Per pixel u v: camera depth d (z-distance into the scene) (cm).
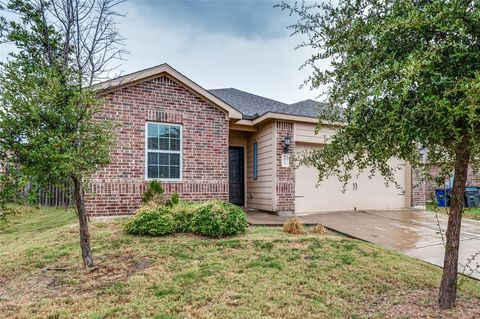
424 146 325
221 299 378
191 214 679
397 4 306
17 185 394
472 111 233
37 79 422
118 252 545
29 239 673
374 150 346
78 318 338
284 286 416
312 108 1135
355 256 542
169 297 382
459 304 375
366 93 290
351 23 353
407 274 475
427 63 247
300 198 1062
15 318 346
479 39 270
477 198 1180
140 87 847
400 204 1238
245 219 689
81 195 485
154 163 860
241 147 1215
